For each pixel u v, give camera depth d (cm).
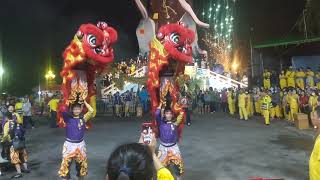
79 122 863
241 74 3622
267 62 2952
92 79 916
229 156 1299
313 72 2519
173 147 880
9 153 1091
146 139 412
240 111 2502
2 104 1892
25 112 2181
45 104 3183
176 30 874
